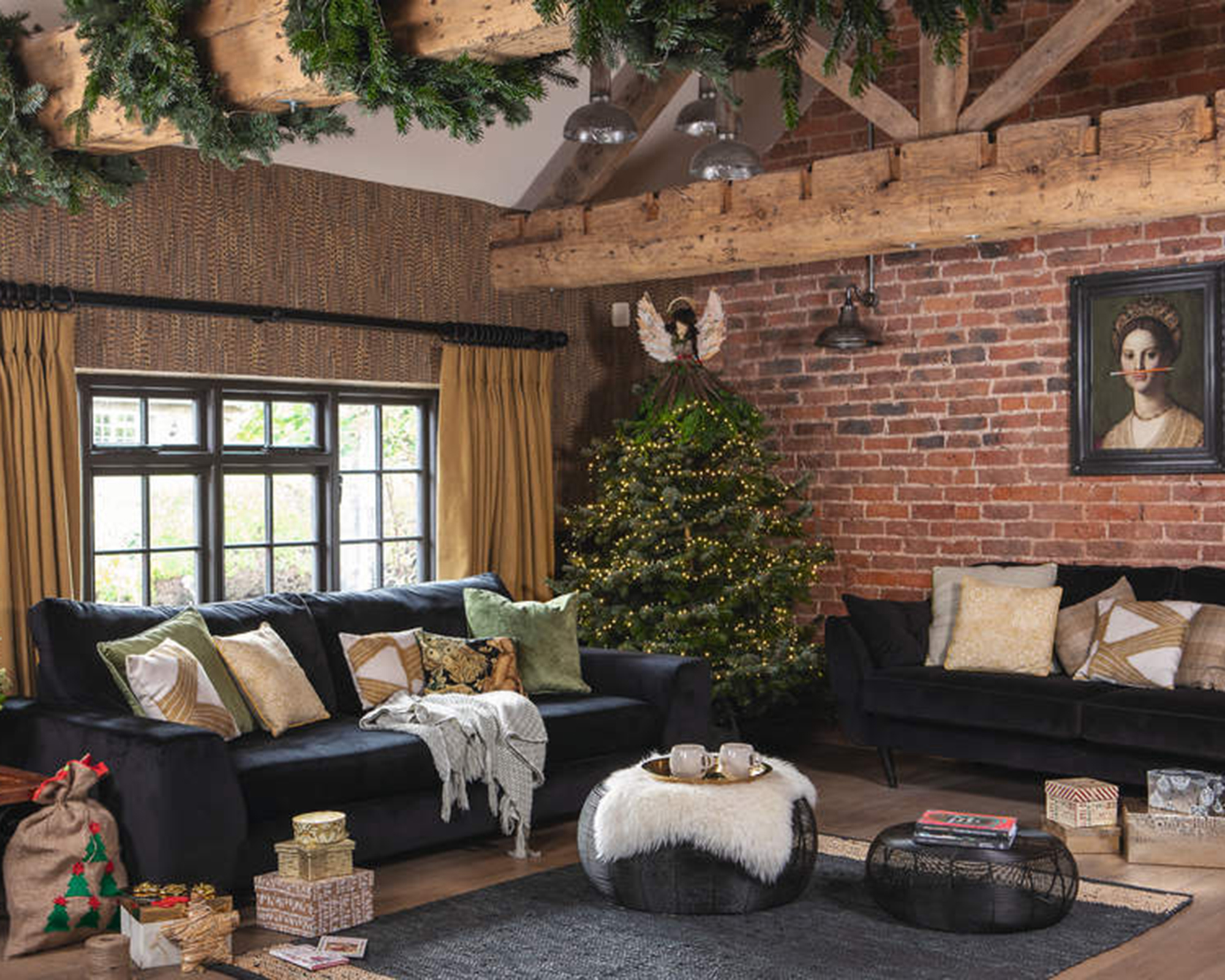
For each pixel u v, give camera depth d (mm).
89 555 5578
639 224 6473
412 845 4809
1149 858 4887
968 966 3840
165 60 3604
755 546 6668
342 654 5539
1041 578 6344
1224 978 3748
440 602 5965
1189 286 6258
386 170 6453
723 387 7195
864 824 5496
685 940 4066
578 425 7492
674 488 6633
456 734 4930
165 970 3920
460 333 6746
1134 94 6449
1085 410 6551
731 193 6172
